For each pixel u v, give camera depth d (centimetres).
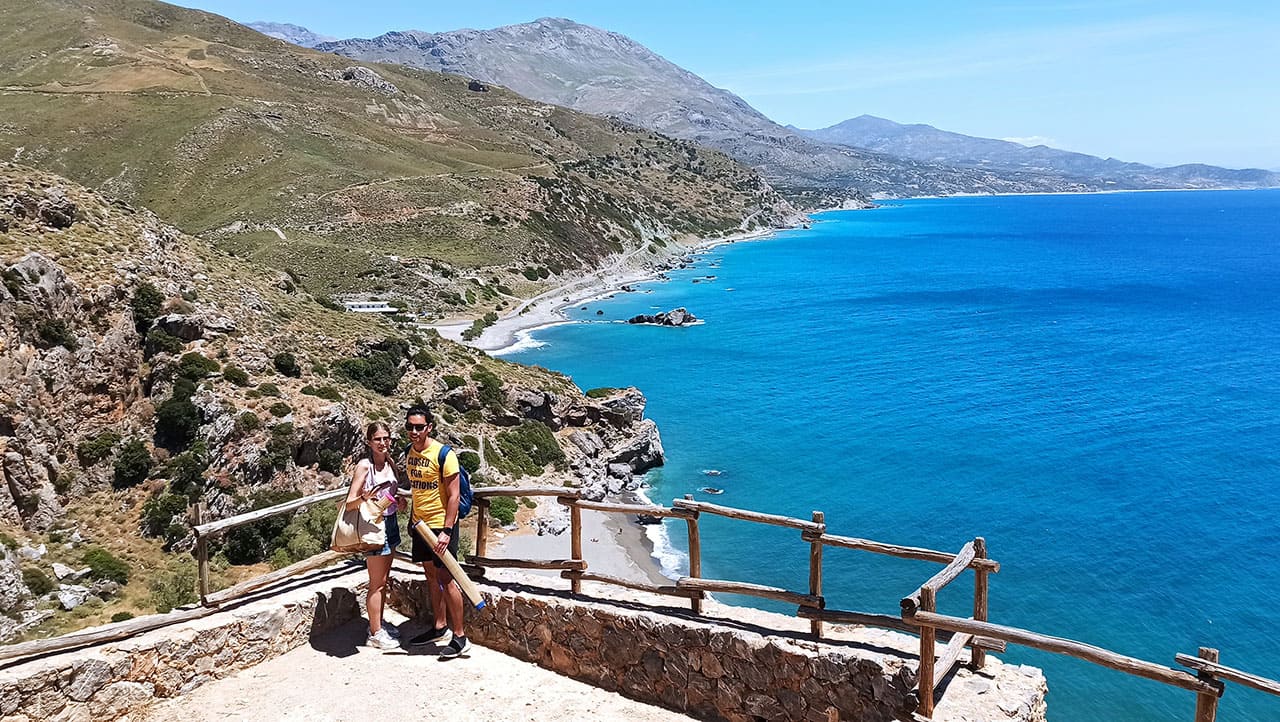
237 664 1013
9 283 4244
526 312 13862
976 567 866
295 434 4650
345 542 1050
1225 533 4884
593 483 6031
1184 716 3150
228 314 5528
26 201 4969
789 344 11238
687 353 10825
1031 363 9712
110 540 3984
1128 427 7062
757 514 938
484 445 5962
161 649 945
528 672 1050
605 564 4569
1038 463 6234
